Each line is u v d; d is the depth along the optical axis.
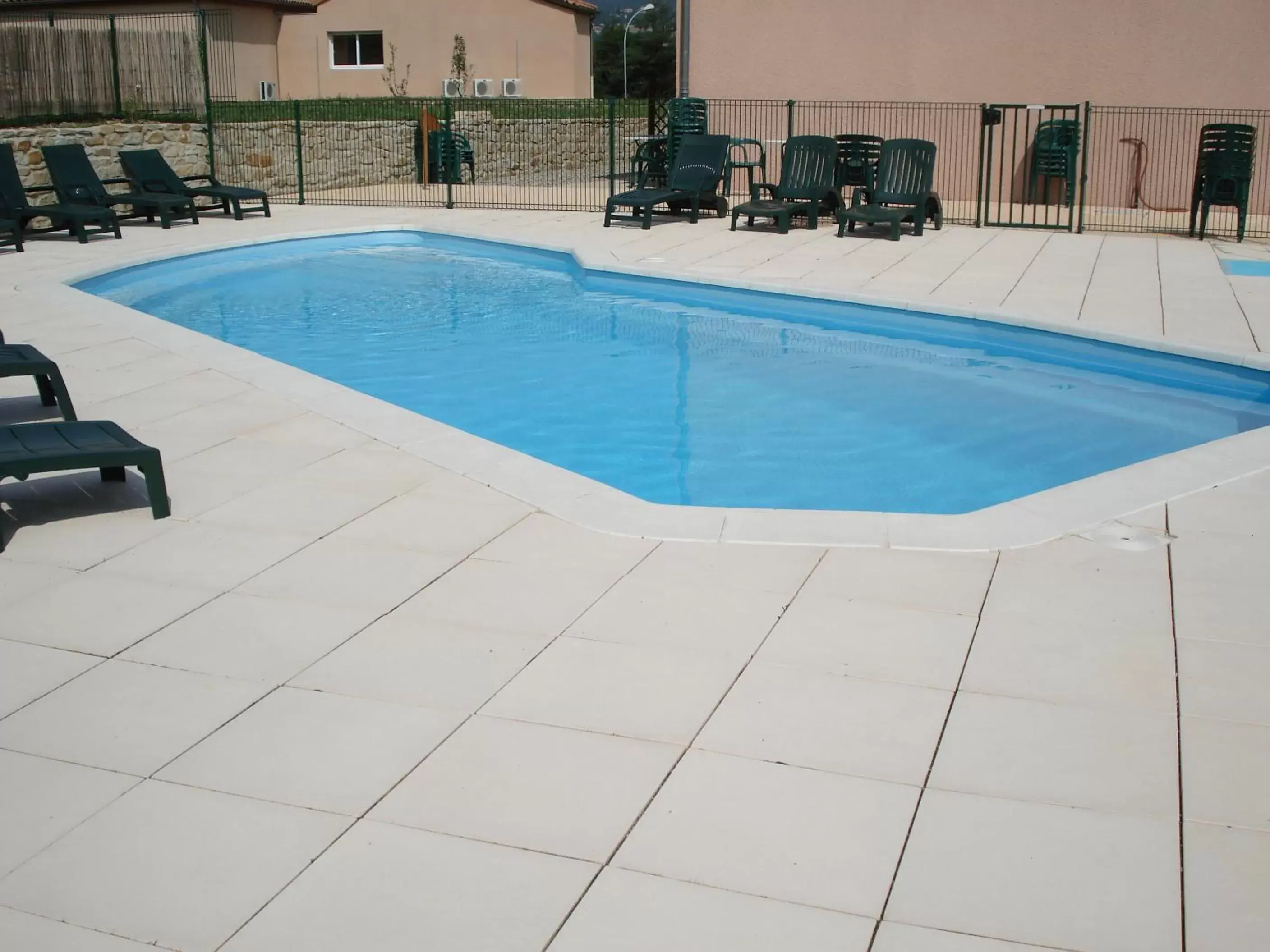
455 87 28.09
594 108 24.36
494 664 3.91
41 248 13.03
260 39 26.80
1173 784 3.21
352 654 3.98
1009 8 16.00
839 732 3.48
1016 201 16.66
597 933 2.67
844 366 9.29
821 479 6.87
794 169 14.45
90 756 3.40
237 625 4.20
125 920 2.73
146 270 12.49
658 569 4.64
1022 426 7.79
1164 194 16.09
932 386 8.75
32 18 21.97
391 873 2.88
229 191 15.25
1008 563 4.66
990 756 3.35
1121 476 5.64
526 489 5.54
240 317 11.02
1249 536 4.88
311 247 14.52
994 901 2.76
